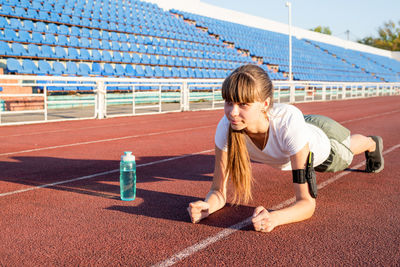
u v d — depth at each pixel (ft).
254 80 5.41
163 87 55.16
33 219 7.12
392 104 53.01
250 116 5.65
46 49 43.91
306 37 120.67
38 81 40.34
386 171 11.36
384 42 217.15
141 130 22.80
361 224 6.72
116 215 7.32
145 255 5.43
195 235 6.21
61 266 5.11
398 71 146.92
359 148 9.93
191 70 61.11
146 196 8.71
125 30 58.49
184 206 7.90
